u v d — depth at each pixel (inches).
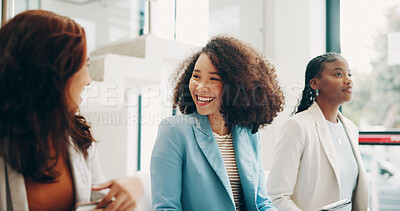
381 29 113.4
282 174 56.4
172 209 40.7
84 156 34.0
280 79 117.4
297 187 58.2
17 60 27.7
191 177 42.7
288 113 112.0
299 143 56.7
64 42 28.8
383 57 113.0
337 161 57.4
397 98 110.8
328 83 60.4
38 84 28.1
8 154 28.2
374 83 113.7
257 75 46.3
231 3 114.6
